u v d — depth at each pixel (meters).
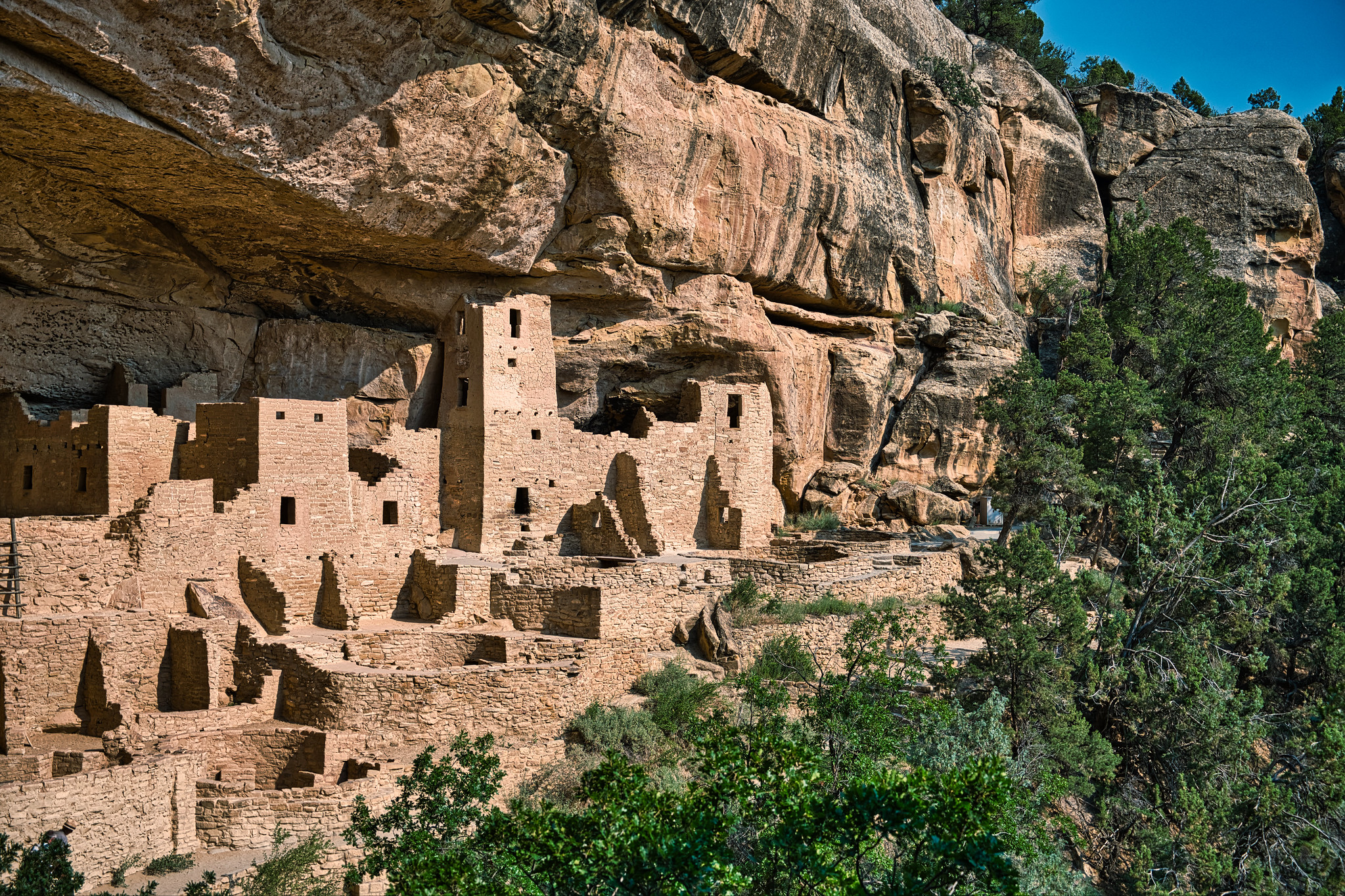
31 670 24.59
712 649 32.06
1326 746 32.06
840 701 25.92
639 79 34.28
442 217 31.64
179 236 31.64
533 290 38.06
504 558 34.06
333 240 31.91
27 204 27.69
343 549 31.52
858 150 45.28
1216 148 71.06
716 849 16.28
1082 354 52.25
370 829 19.72
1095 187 66.88
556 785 25.95
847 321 47.22
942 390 49.47
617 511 36.91
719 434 42.03
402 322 37.34
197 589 27.73
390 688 26.08
